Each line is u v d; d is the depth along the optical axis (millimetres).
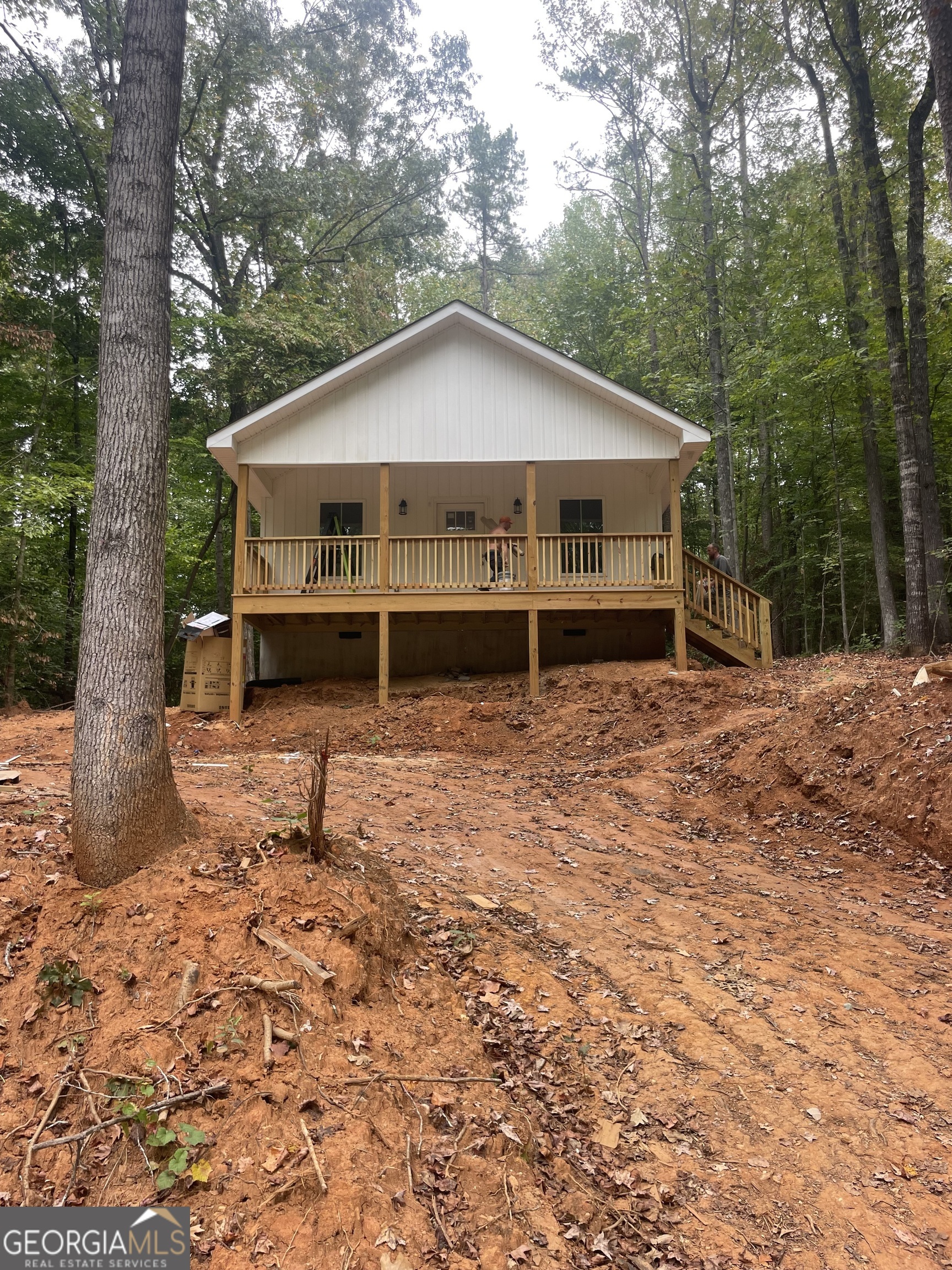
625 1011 5094
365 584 15672
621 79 23938
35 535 16719
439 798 9312
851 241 18469
